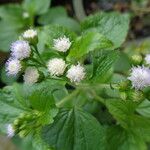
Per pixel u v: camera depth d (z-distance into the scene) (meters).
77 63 0.06
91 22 0.07
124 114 0.06
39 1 0.10
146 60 0.06
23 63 0.06
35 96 0.06
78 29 0.09
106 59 0.06
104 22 0.07
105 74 0.06
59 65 0.06
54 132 0.06
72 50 0.06
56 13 0.10
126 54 0.09
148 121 0.06
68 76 0.05
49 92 0.06
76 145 0.06
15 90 0.06
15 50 0.06
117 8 0.11
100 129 0.06
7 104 0.06
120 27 0.07
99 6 0.11
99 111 0.07
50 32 0.06
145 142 0.07
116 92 0.07
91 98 0.07
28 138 0.06
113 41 0.07
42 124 0.06
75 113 0.06
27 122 0.06
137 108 0.07
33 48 0.06
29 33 0.06
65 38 0.06
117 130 0.07
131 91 0.05
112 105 0.06
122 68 0.08
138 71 0.05
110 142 0.07
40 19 0.10
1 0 0.11
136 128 0.06
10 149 0.08
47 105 0.06
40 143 0.06
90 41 0.06
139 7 0.11
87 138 0.06
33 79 0.06
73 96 0.07
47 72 0.06
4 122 0.06
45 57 0.06
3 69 0.08
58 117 0.06
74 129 0.06
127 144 0.06
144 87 0.05
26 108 0.06
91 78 0.06
